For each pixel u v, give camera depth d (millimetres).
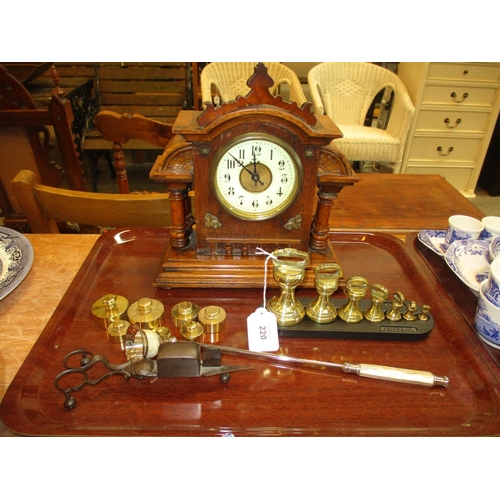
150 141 1395
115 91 2820
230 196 796
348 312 753
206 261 846
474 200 3039
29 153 1800
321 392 639
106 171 3361
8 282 782
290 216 823
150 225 1023
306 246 859
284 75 2488
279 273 710
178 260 848
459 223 961
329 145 784
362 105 2734
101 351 695
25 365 650
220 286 842
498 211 2896
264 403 618
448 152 2879
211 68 2459
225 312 778
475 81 2623
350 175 788
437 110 2719
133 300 817
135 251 968
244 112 709
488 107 2719
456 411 615
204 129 717
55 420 583
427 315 767
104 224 1019
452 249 898
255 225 830
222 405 612
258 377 660
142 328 724
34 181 1007
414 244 1027
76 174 1857
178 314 738
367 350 720
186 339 709
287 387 645
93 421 583
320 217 848
